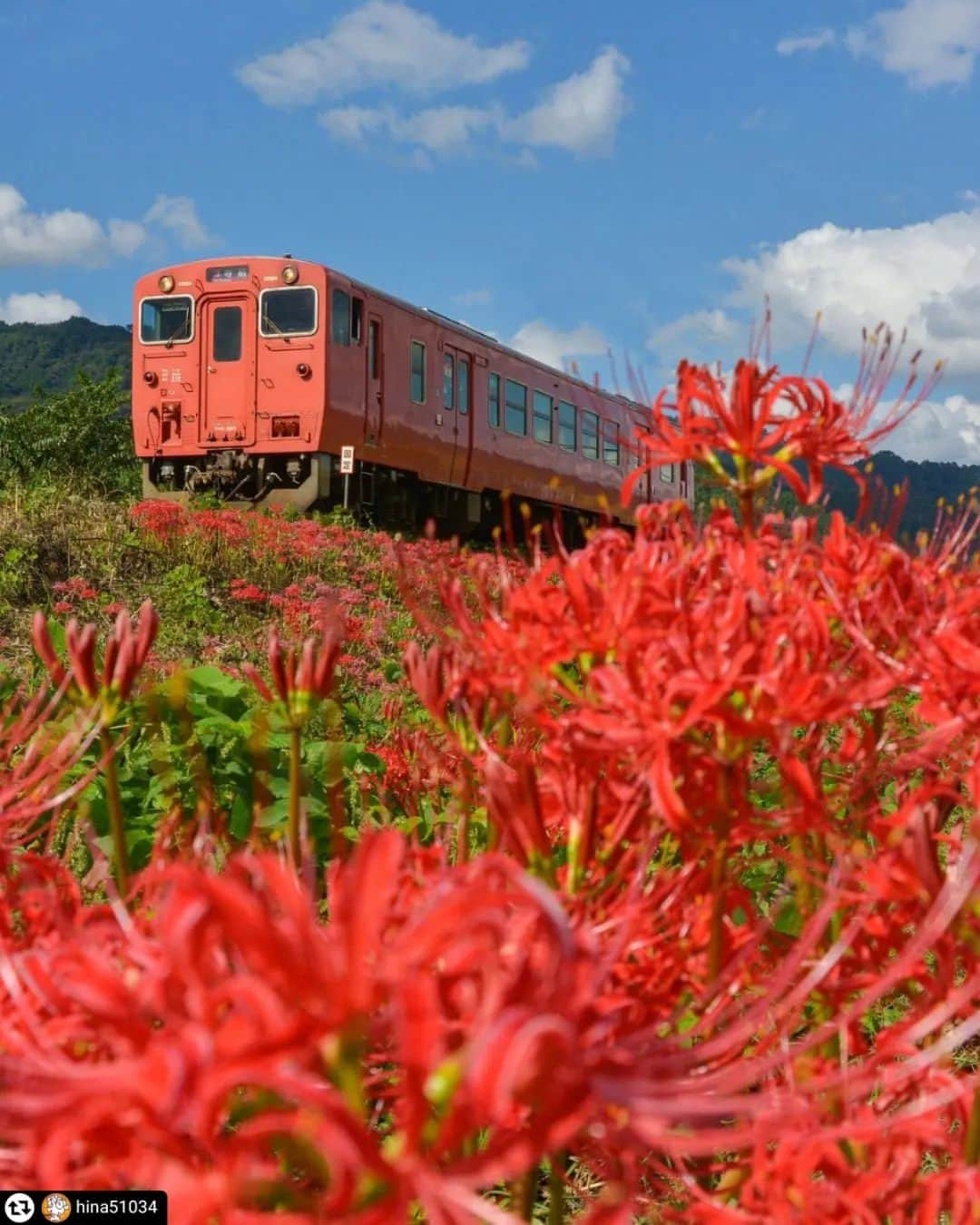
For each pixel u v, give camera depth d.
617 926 1.32
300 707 1.68
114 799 1.70
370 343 17.62
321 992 0.78
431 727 3.38
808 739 1.59
